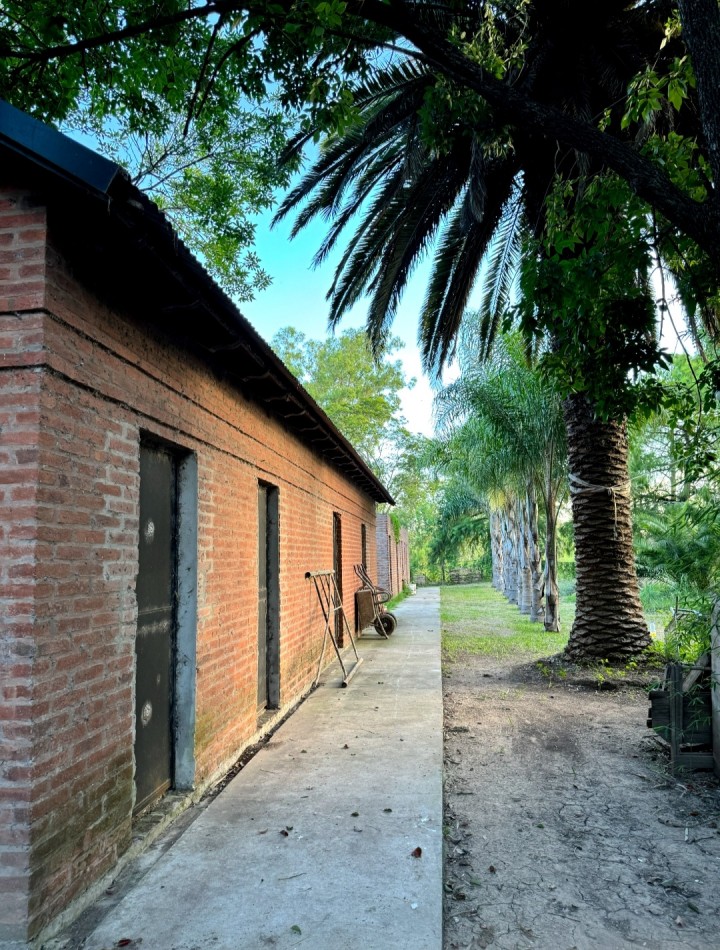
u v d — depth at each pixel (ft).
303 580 25.05
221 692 15.17
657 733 17.10
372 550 54.85
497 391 43.11
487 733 20.16
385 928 8.41
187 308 11.80
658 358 14.80
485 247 27.27
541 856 11.82
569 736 19.71
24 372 8.53
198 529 13.99
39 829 8.07
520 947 8.94
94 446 9.82
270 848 10.79
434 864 10.19
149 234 9.29
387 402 111.34
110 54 16.75
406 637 39.88
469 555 142.82
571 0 18.10
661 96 13.52
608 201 13.20
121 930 8.44
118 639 10.30
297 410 21.18
